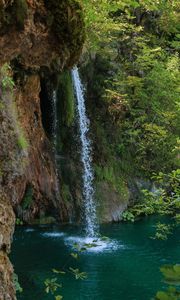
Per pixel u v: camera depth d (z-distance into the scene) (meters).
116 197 13.94
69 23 3.82
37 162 11.88
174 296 1.43
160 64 15.16
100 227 12.45
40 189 12.15
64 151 13.67
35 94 10.86
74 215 13.02
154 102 15.09
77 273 4.65
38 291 6.96
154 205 7.84
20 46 3.80
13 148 6.90
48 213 12.65
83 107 14.38
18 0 3.38
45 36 3.85
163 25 17.30
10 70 8.02
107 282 7.62
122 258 9.16
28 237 10.85
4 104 6.79
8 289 3.76
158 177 6.98
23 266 8.41
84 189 13.55
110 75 15.00
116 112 15.15
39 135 11.87
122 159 15.13
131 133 14.68
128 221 13.26
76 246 4.82
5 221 3.97
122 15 14.45
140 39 15.21
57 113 13.24
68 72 13.05
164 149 15.20
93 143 14.46
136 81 14.49
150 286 7.48
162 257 9.27
